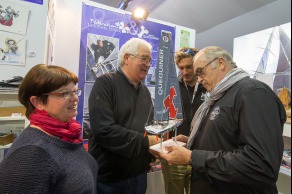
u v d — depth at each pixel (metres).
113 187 1.25
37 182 0.62
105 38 2.24
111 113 1.17
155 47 2.52
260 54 2.34
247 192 0.89
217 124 0.93
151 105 1.41
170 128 0.97
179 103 1.00
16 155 0.64
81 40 2.13
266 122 0.81
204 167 0.87
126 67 1.30
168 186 1.54
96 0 4.26
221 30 3.57
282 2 2.43
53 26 1.95
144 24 2.45
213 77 1.02
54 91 0.75
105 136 1.09
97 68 2.21
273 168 0.77
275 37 2.17
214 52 1.02
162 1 4.09
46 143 0.71
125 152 1.08
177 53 1.85
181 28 2.71
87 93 2.18
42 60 1.61
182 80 1.89
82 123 2.16
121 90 1.25
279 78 2.10
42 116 0.76
